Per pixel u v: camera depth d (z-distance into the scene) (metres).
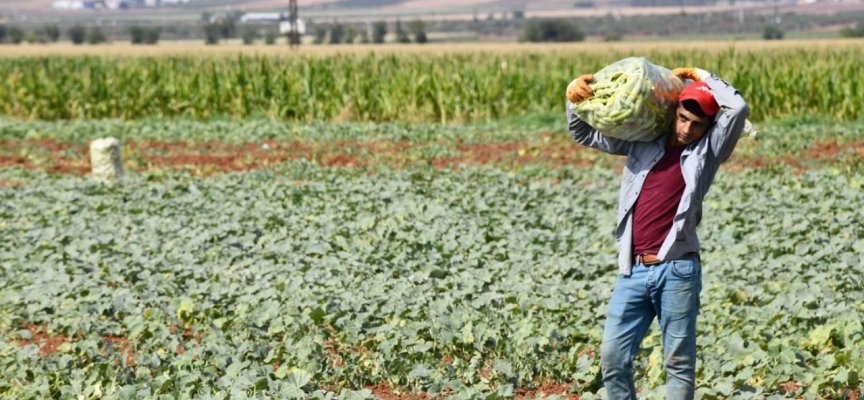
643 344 27.31
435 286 33.59
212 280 36.00
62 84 109.25
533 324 28.58
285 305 31.23
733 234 40.94
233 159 71.31
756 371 24.48
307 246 40.19
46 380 25.48
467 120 100.12
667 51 196.88
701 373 24.62
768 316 29.03
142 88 107.50
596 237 41.53
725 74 99.62
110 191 55.12
